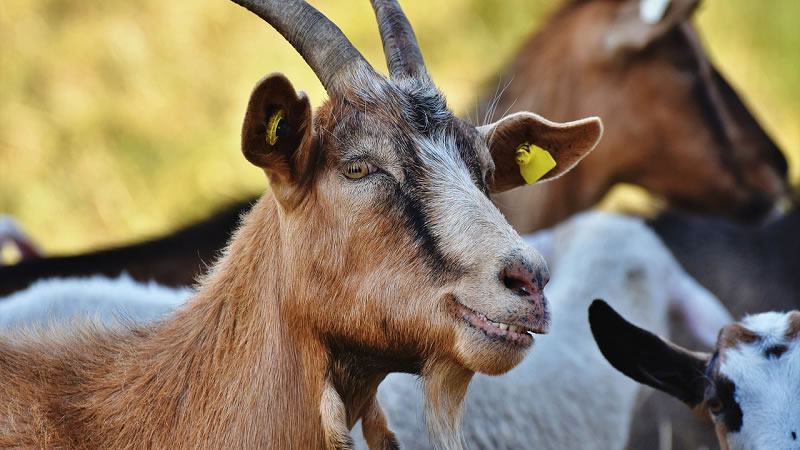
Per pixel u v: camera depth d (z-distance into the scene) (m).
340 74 12.84
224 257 13.87
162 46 42.19
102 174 38.09
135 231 36.16
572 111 27.67
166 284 23.94
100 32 41.88
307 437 12.91
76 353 13.80
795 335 15.16
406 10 44.59
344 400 13.06
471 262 11.87
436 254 12.05
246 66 42.22
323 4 43.62
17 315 19.09
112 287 20.52
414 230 12.16
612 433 20.61
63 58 41.00
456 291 11.92
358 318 12.34
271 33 43.47
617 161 27.53
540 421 19.33
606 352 15.95
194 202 36.69
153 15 42.84
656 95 27.08
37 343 13.99
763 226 27.59
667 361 15.99
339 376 12.90
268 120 12.12
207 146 39.75
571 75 27.64
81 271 23.55
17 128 38.75
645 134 27.25
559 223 26.92
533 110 27.97
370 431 13.60
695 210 28.00
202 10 43.47
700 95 27.17
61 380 13.52
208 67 42.06
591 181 27.61
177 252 24.30
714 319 23.84
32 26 41.38
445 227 12.05
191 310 13.62
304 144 12.36
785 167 28.33
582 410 20.11
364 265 12.27
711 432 23.48
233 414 13.01
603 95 27.34
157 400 13.20
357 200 12.31
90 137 39.16
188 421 13.09
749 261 26.67
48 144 38.69
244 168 39.09
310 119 12.24
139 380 13.34
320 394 12.74
